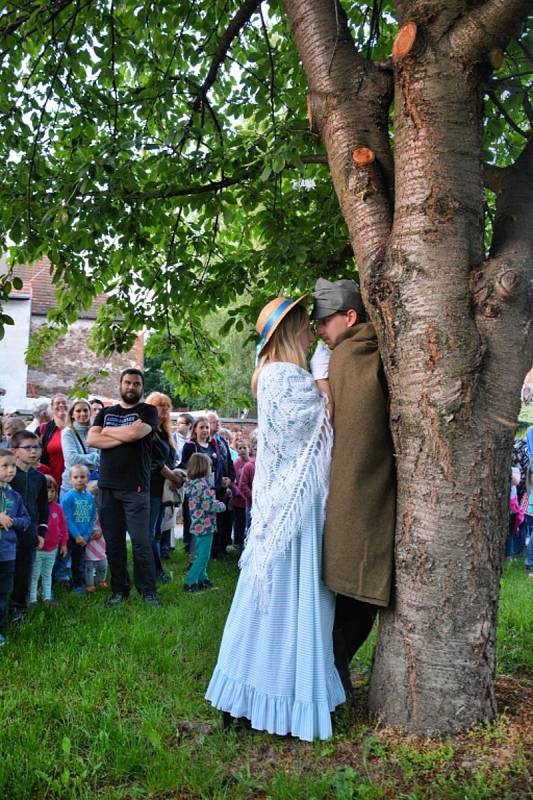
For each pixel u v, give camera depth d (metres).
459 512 2.61
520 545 9.48
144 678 3.49
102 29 5.91
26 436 5.07
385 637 2.78
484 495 2.62
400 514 2.73
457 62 2.69
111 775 2.52
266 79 6.02
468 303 2.65
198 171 5.24
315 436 2.86
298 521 2.78
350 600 3.01
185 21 5.93
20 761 2.53
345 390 2.85
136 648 3.95
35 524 5.05
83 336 22.58
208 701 3.17
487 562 2.64
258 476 2.91
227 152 5.27
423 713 2.62
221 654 2.90
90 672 3.57
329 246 5.91
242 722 2.86
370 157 2.96
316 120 3.19
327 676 2.75
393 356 2.74
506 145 5.70
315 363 3.07
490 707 2.66
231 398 8.09
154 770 2.48
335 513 2.78
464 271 2.66
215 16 6.08
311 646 2.72
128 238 5.79
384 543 2.75
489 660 2.66
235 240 7.24
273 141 4.66
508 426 2.67
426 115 2.70
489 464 2.63
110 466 5.44
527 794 2.22
